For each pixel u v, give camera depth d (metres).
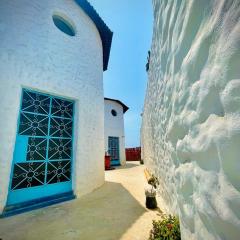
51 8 4.86
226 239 0.88
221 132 0.87
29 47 4.05
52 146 4.15
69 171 4.37
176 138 1.90
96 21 6.49
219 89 0.88
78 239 2.31
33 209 3.40
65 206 3.61
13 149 3.41
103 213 3.20
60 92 4.45
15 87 3.63
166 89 2.47
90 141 5.06
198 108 1.17
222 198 0.88
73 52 5.14
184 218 1.60
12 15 3.96
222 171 0.88
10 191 3.33
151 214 3.07
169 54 2.11
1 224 2.78
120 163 12.13
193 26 1.23
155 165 4.84
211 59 0.97
